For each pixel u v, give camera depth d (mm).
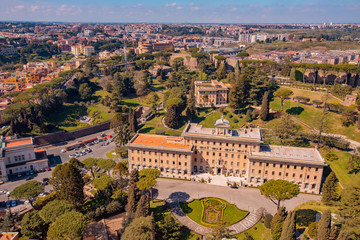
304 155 137375
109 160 141750
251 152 140375
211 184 142000
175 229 102625
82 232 93562
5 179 147500
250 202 126562
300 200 127562
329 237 91062
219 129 145250
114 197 125625
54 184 124750
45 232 104625
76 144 194000
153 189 137625
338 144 148875
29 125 194625
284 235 91125
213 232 99188
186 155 145875
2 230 104750
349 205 101562
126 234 92188
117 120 181750
